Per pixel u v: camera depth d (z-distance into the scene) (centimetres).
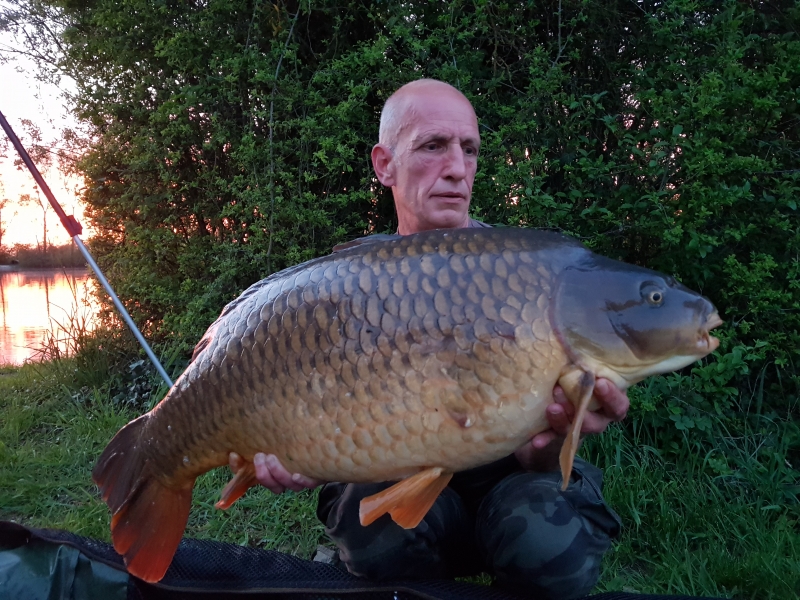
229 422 146
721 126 336
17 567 184
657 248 370
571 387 128
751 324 345
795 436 325
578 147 385
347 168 398
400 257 136
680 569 237
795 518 280
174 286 489
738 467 307
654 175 357
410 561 171
